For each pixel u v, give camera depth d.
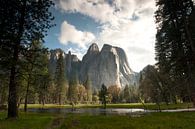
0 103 64.88
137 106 88.88
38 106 96.81
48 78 38.81
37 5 23.00
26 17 22.88
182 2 26.31
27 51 23.31
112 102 147.12
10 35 21.33
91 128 15.73
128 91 151.75
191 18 25.88
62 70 107.88
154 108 59.16
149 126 15.20
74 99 139.25
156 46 44.94
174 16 27.30
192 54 25.67
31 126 17.11
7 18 21.09
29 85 40.97
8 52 21.75
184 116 21.12
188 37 25.91
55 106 101.12
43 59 37.50
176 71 28.48
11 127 16.08
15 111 22.62
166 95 58.53
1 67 22.64
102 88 93.19
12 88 22.66
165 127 14.41
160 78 54.28
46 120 22.64
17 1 21.61
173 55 28.00
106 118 23.89
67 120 23.11
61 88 107.88
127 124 17.06
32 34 23.39
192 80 27.84
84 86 175.75
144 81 62.12
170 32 27.56
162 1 27.98
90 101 156.88
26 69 23.70
